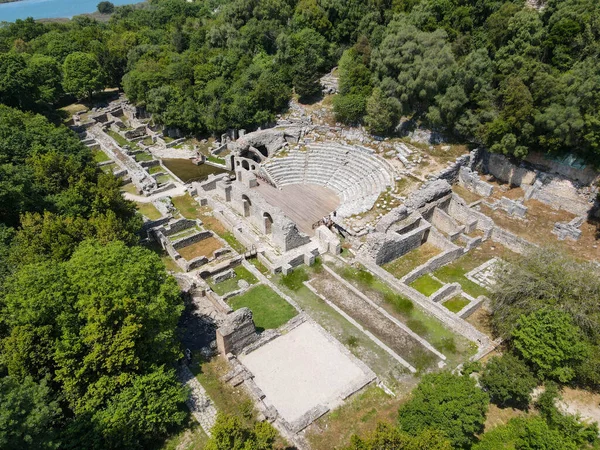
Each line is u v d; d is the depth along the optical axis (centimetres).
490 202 5662
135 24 12912
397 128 6969
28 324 2833
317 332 3806
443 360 3566
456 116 6259
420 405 2789
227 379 3303
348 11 8612
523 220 5266
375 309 4106
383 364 3538
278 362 3512
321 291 4353
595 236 4953
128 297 2944
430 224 4978
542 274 3556
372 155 6594
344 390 3266
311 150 7112
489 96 6069
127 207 4791
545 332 3148
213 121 7988
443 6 7238
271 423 3020
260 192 6444
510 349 3556
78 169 5225
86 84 9688
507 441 2903
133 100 9438
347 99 7075
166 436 2916
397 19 7569
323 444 2902
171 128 8581
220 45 9538
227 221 5500
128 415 2680
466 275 4550
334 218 5291
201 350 3584
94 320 2848
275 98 7969
